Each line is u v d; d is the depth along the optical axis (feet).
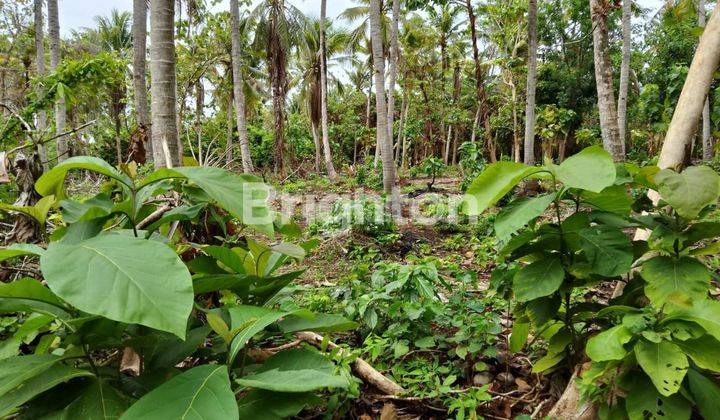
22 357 4.22
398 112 101.19
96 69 16.60
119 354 4.98
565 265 5.59
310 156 85.66
